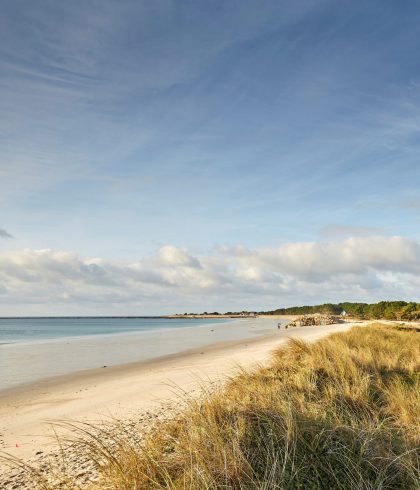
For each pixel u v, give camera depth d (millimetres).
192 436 5125
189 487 4137
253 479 4410
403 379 10211
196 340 41062
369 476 4727
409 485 4488
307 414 5984
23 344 38531
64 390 14414
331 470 4535
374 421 6523
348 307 158625
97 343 38844
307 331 48500
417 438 5730
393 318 102875
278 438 5164
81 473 5785
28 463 6637
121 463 4887
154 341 40438
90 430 8422
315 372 10461
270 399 6668
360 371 10438
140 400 11359
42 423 9633
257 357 19156
